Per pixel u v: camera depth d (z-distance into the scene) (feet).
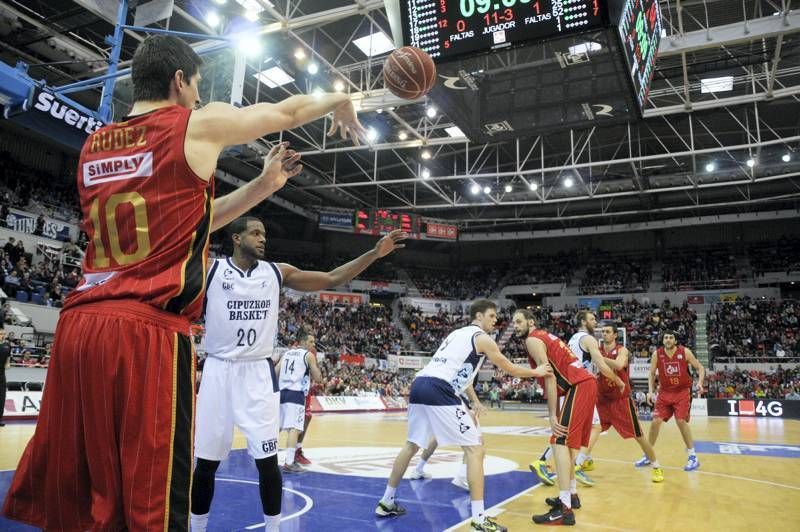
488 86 26.96
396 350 105.29
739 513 15.94
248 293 11.08
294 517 14.26
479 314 15.16
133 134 5.16
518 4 22.21
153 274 4.93
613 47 23.07
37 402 38.40
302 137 79.05
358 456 26.25
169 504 4.59
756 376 85.10
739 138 83.87
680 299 108.17
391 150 89.15
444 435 13.62
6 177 72.84
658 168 91.81
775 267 107.86
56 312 55.36
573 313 111.55
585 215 105.50
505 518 14.94
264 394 10.99
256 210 111.86
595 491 19.13
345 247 125.90
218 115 5.16
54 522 4.75
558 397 17.07
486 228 128.06
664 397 24.43
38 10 56.18
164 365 4.80
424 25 23.68
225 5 48.88
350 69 61.62
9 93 19.94
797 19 45.24
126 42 59.16
